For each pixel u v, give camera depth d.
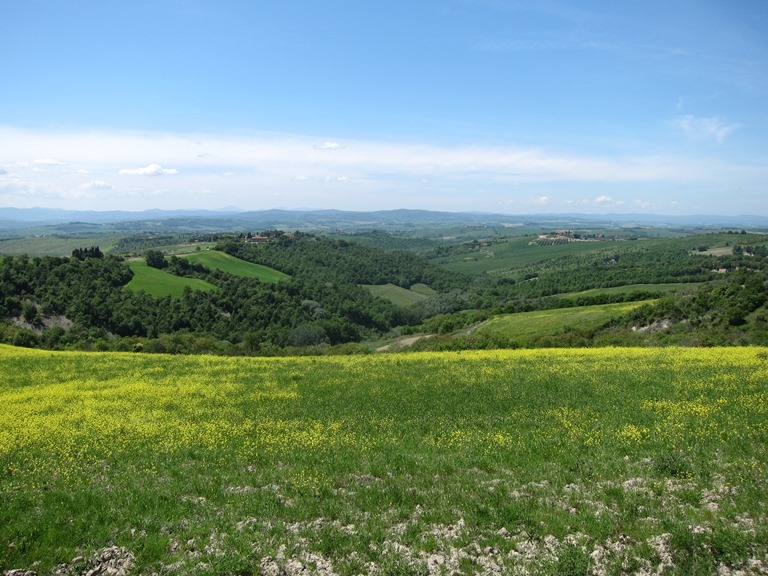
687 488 11.90
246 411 22.20
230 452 16.55
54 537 10.69
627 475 13.02
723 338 50.72
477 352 41.81
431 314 142.62
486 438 16.84
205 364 37.06
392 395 24.25
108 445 17.55
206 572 9.30
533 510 11.27
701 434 15.53
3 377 31.75
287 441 17.44
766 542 9.38
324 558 9.95
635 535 10.02
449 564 9.49
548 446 15.60
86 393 26.48
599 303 104.00
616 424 17.42
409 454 15.55
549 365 30.88
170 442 17.75
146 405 23.91
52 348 69.44
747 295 57.75
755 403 18.75
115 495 12.92
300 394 25.52
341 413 21.19
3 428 19.59
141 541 10.55
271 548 10.17
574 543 9.88
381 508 11.90
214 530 11.06
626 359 31.86
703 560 9.12
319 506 12.10
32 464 15.55
